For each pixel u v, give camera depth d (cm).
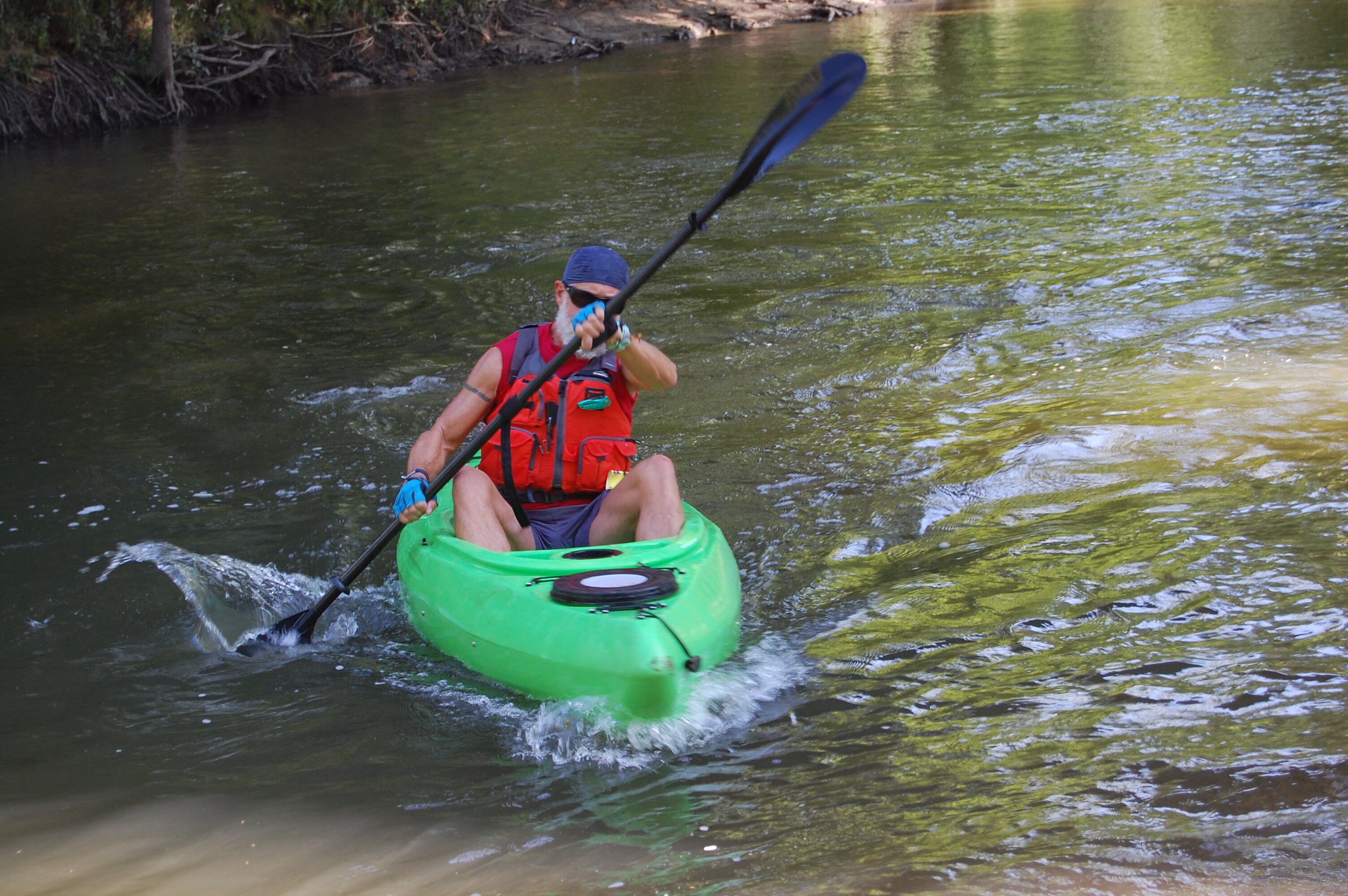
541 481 598
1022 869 363
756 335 1062
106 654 580
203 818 431
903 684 494
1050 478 707
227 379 1009
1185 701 457
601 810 421
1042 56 3117
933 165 1805
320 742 486
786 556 644
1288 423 747
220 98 3153
